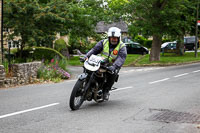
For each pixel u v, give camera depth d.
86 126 5.69
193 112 7.02
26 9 19.55
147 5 23.31
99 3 25.38
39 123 5.87
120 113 6.79
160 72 17.75
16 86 11.97
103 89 7.62
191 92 10.03
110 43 7.49
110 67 7.14
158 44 26.17
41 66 14.59
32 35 20.12
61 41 30.11
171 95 9.40
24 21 20.08
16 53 20.78
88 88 7.08
